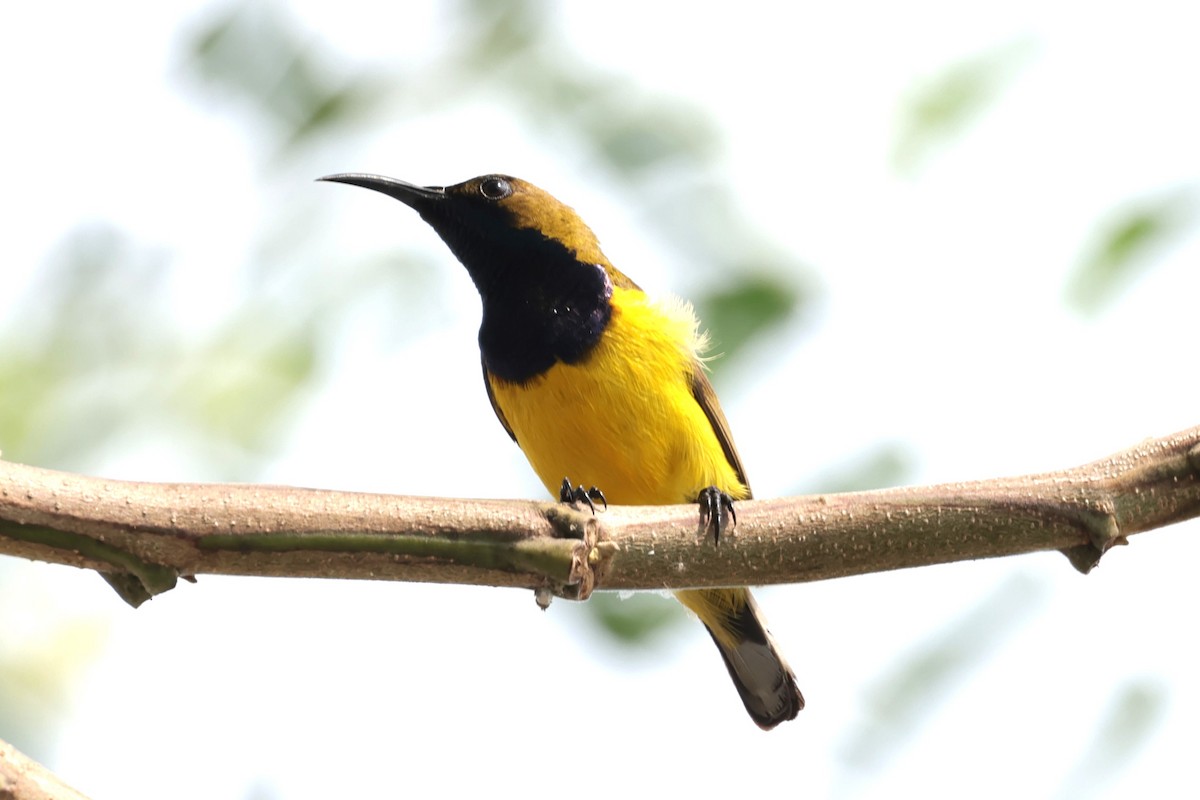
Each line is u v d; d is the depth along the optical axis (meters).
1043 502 7.62
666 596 11.88
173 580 6.85
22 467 6.73
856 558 7.69
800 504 7.74
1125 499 7.64
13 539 6.63
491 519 7.21
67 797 6.36
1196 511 7.68
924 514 7.65
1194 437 7.71
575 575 7.30
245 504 6.89
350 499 7.06
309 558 6.96
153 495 6.80
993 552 7.71
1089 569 7.77
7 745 6.37
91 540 6.70
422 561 7.11
